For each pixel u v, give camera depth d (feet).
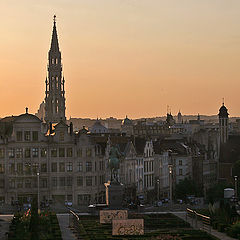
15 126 624.59
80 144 633.61
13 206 590.14
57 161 630.33
